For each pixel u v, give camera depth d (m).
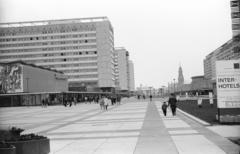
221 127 14.79
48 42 148.62
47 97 73.94
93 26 147.75
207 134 12.59
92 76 147.75
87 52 147.75
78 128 17.75
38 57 148.50
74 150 10.40
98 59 147.12
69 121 23.50
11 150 8.50
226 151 9.13
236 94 17.05
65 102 57.72
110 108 42.53
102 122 20.94
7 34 148.75
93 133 14.88
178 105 43.78
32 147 9.66
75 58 148.12
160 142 11.13
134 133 14.03
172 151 9.42
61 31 148.62
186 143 10.68
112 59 157.88
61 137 13.91
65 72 148.12
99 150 10.18
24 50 148.38
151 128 15.73
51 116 31.03
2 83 77.56
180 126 16.06
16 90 77.25
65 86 111.50
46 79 93.38
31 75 82.62
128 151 9.76
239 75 17.06
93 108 44.94
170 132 13.75
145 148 10.11
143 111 31.58
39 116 32.03
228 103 17.14
